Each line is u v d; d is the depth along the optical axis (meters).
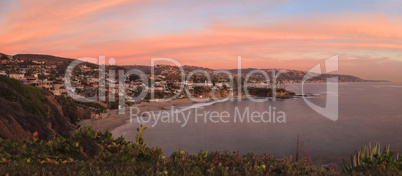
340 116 85.81
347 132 58.38
